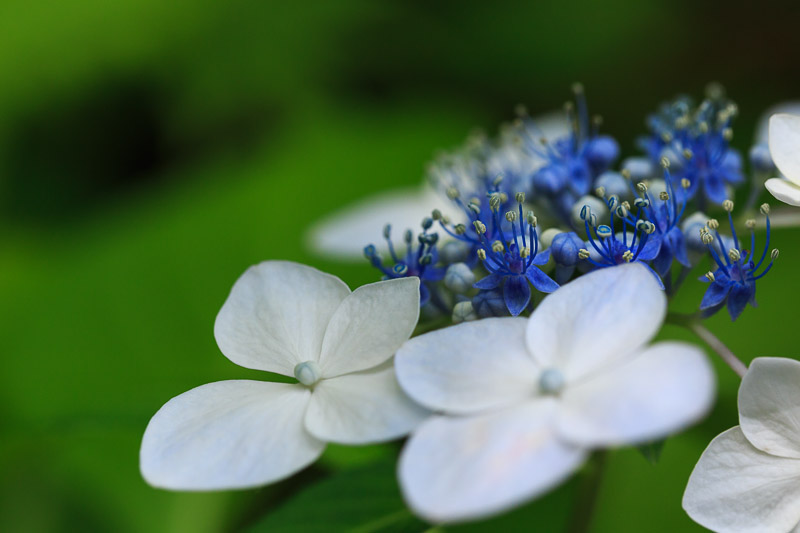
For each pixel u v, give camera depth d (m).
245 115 0.50
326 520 0.28
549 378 0.24
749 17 0.52
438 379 0.24
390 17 0.51
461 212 0.32
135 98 0.48
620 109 0.52
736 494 0.25
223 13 0.48
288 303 0.26
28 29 0.46
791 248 0.39
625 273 0.25
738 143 0.48
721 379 0.35
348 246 0.34
